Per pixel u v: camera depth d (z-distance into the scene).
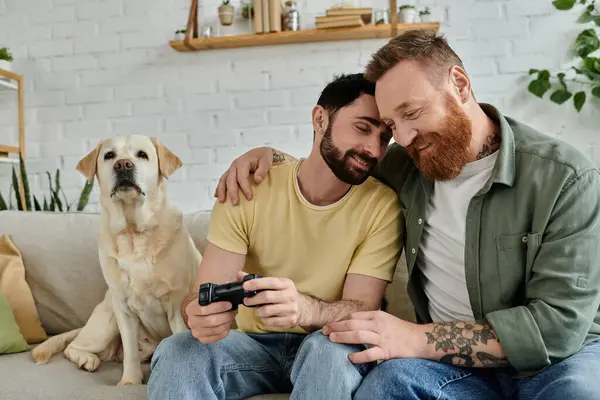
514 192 1.22
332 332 1.13
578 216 1.14
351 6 2.85
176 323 1.74
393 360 1.08
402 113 1.21
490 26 2.89
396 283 1.71
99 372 1.68
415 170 1.41
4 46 3.24
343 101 1.29
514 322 1.10
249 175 1.45
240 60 3.06
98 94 3.17
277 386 1.37
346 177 1.31
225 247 1.38
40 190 3.21
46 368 1.63
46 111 3.21
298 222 1.38
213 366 1.20
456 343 1.12
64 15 3.19
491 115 1.34
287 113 3.03
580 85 2.83
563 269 1.12
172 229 1.74
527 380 1.12
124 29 3.15
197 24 3.05
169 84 3.12
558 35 2.85
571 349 1.09
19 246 2.00
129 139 1.74
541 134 1.29
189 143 3.10
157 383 1.15
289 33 2.88
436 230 1.33
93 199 3.17
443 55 1.22
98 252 1.91
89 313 1.96
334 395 1.05
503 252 1.22
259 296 1.09
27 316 1.91
